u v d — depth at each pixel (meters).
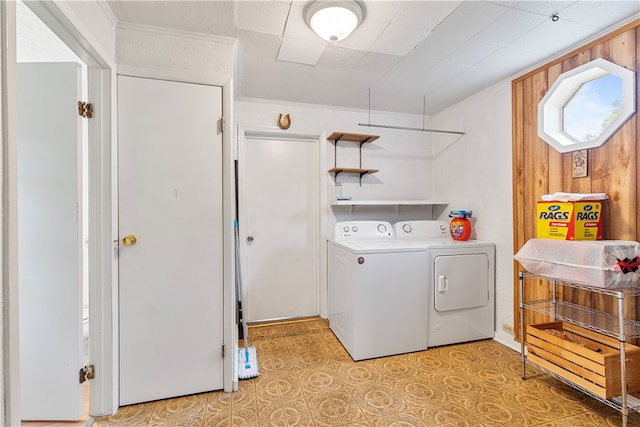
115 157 1.67
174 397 1.81
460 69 2.32
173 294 1.80
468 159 2.91
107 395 1.65
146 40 1.73
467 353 2.38
